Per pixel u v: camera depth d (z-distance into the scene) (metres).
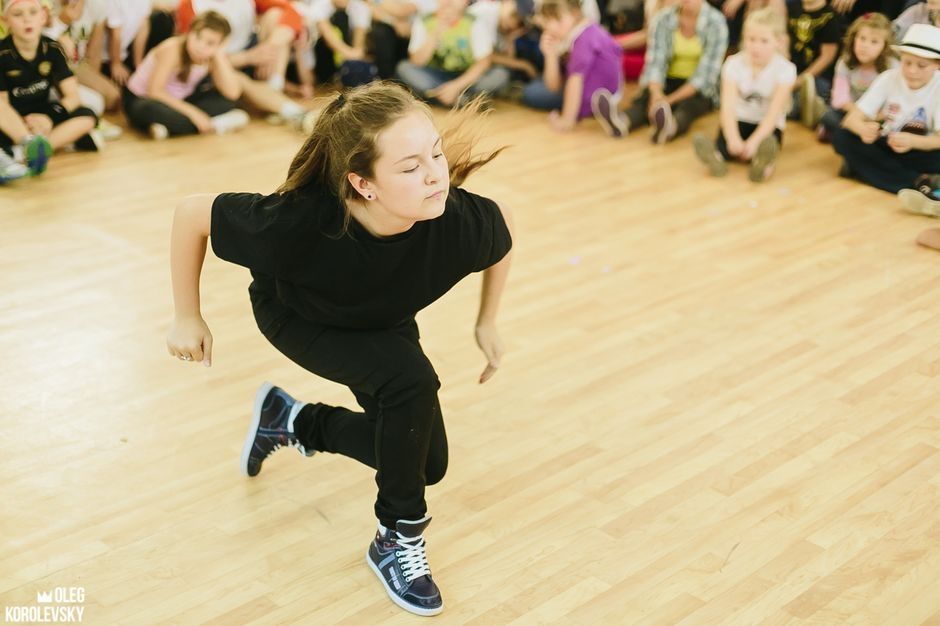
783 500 2.48
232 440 2.71
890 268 3.81
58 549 2.29
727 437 2.75
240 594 2.17
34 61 4.73
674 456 2.66
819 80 5.56
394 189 1.84
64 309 3.39
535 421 2.82
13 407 2.83
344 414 2.32
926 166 4.49
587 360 3.14
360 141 1.83
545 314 3.43
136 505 2.44
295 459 2.64
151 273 3.67
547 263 3.81
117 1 5.53
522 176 4.74
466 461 2.64
